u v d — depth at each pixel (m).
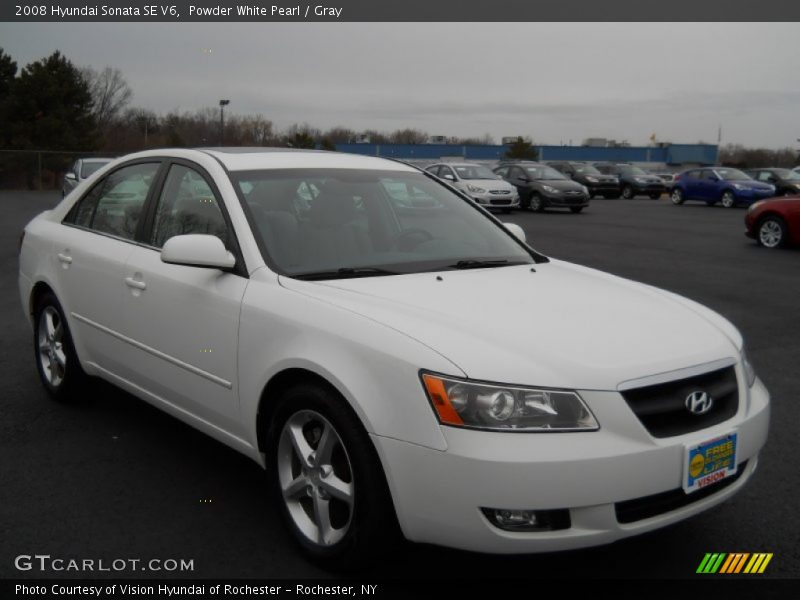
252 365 3.24
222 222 3.65
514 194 24.62
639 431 2.65
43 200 29.30
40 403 4.98
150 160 4.35
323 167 4.09
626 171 36.25
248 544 3.24
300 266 3.45
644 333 3.02
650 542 3.30
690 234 17.91
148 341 3.91
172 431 4.50
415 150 65.94
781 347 6.86
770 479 3.97
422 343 2.74
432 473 2.61
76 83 44.28
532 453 2.54
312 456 3.05
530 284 3.50
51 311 4.91
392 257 3.71
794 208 14.56
